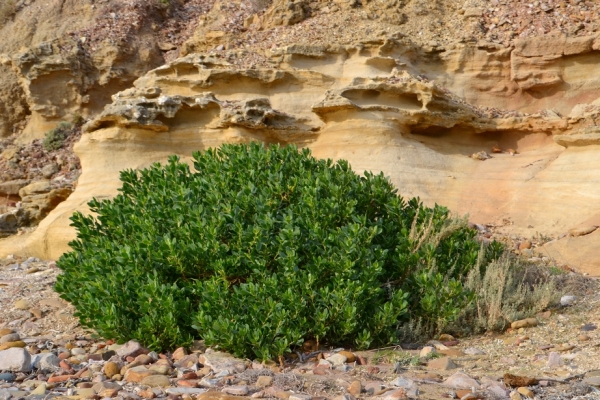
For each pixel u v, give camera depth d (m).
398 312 5.86
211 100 10.68
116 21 14.43
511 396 4.65
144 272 6.00
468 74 11.30
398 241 6.60
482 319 6.31
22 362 5.36
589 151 9.48
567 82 11.00
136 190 7.55
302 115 10.91
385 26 11.67
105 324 5.67
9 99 14.41
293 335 5.48
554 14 11.35
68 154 13.34
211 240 5.99
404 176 9.99
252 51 11.65
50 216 10.80
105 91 13.97
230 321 5.49
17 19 15.16
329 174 6.74
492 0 11.97
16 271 9.55
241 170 7.00
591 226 8.42
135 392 4.80
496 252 7.13
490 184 10.00
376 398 4.59
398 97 10.53
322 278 5.97
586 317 6.42
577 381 4.94
